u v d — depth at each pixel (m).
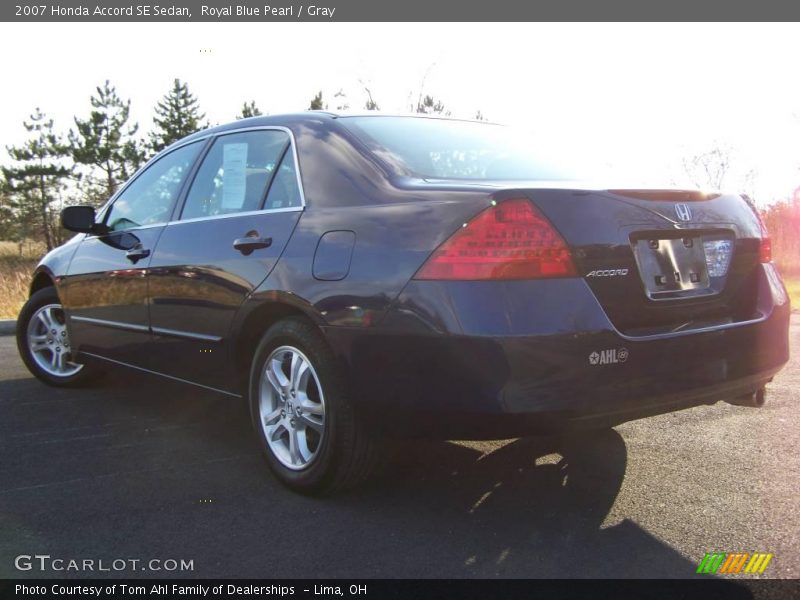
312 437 3.07
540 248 2.46
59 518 2.87
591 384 2.46
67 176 34.28
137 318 4.07
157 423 4.22
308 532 2.74
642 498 3.04
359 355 2.71
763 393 3.24
